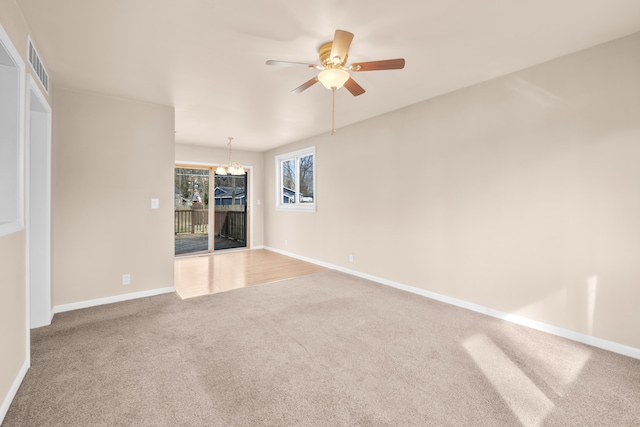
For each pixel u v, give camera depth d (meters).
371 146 4.32
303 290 3.88
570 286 2.53
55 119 3.06
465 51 2.44
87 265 3.25
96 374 1.98
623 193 2.27
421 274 3.69
